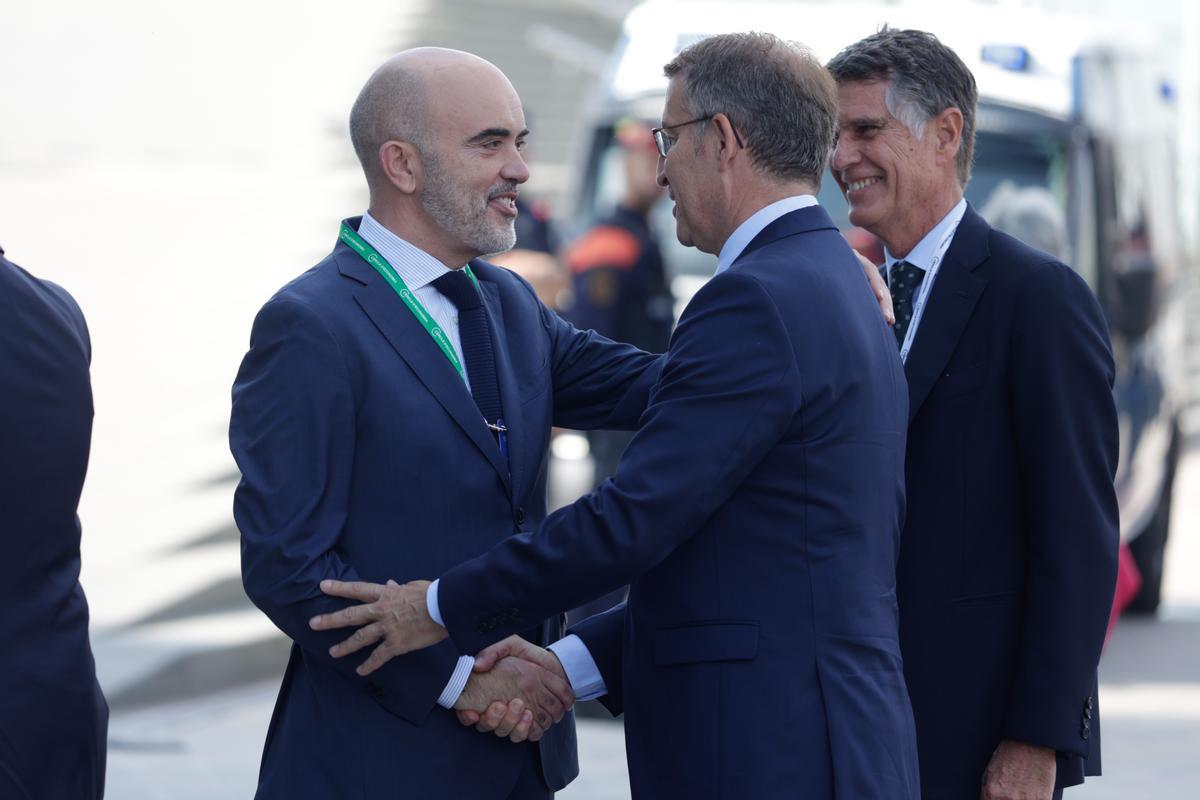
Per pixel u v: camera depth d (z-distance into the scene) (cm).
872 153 905
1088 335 868
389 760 869
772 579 809
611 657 913
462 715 884
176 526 2406
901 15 2292
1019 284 879
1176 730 1838
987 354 884
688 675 819
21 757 819
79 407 845
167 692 1922
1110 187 2216
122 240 3938
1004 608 891
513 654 906
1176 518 3631
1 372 809
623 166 2120
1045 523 863
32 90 5153
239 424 861
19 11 5444
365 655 858
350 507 864
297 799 871
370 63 5225
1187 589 2861
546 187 4456
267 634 2067
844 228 2059
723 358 805
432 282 904
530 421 923
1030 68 2212
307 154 4744
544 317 1005
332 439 849
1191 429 4597
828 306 818
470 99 888
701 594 820
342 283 877
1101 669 2195
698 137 851
